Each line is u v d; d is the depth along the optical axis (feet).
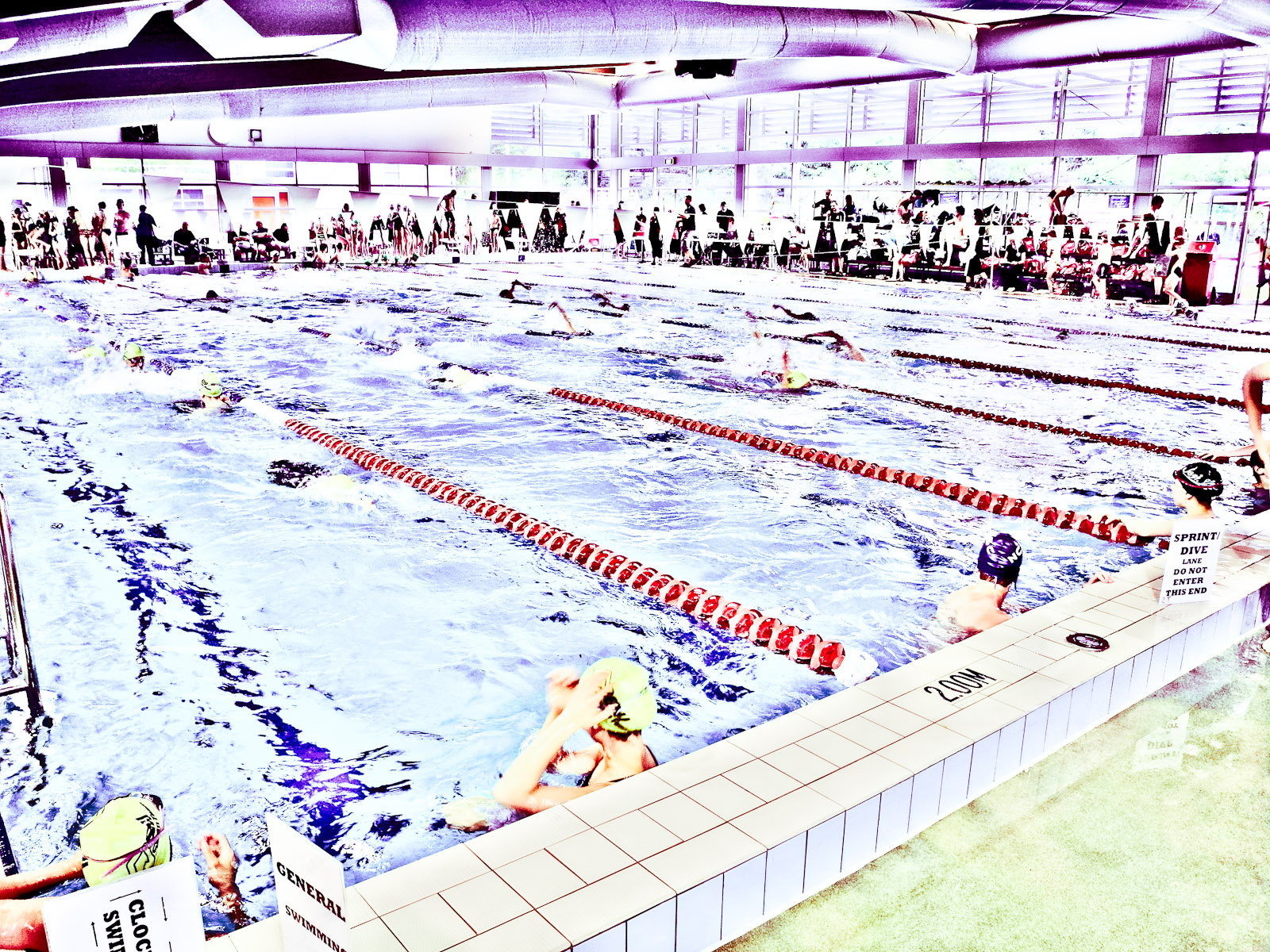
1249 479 14.03
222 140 53.88
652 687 7.98
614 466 14.73
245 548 11.11
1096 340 28.25
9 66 25.44
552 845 5.37
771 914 5.47
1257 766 7.07
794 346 26.58
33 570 10.32
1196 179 45.09
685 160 62.80
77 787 6.40
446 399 19.45
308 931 4.18
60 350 24.59
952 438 16.58
